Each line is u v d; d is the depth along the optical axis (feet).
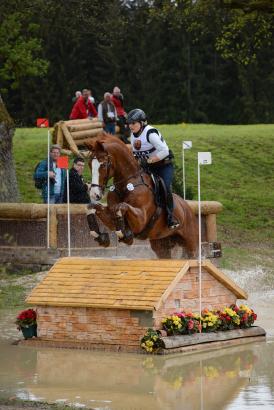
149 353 39.58
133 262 42.70
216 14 109.09
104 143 43.47
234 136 116.78
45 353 40.16
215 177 99.55
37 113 206.59
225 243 78.89
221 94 227.61
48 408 29.30
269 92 223.10
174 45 224.74
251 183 99.35
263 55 220.64
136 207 43.83
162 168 45.85
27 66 98.99
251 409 29.50
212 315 42.22
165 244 48.34
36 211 62.69
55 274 43.93
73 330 41.98
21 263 63.41
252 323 44.50
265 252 75.72
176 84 224.74
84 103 100.63
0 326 46.57
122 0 209.15
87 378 34.47
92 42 215.72
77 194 65.72
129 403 30.42
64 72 208.03
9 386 33.04
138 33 218.18
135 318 40.42
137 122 45.14
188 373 35.37
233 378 34.37
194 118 224.74
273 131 123.75
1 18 96.07
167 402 30.50
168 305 41.04
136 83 221.87
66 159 56.03
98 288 41.91
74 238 63.57
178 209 46.65
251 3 91.71
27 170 94.89
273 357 38.83
